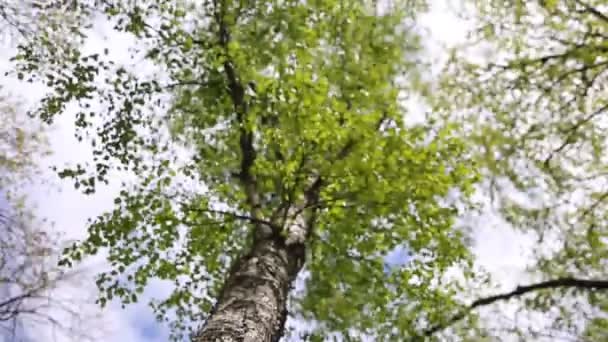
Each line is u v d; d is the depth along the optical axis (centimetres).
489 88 704
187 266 666
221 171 648
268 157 610
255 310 390
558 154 739
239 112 589
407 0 691
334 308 678
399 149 423
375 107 467
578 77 698
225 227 498
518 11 682
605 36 643
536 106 723
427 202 513
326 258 636
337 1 632
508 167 690
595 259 741
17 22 720
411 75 606
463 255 618
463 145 457
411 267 638
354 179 435
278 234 479
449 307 664
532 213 744
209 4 690
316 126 430
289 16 617
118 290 664
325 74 498
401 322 671
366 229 564
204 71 715
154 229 591
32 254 812
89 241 621
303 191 530
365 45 610
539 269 774
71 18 724
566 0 650
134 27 691
